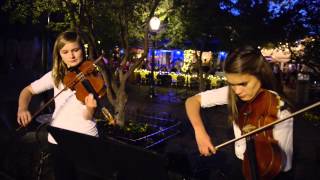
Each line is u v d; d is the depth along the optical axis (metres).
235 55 1.83
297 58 9.81
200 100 2.11
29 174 3.86
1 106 5.23
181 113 10.92
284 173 1.86
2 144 4.47
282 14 9.90
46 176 3.48
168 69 23.45
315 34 9.41
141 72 19.38
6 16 18.25
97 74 2.71
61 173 2.60
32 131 4.96
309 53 9.30
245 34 9.80
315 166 5.73
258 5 10.10
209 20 9.20
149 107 11.95
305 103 13.41
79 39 2.68
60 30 6.55
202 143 1.95
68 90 2.63
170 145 6.46
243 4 10.17
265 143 1.80
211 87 17.47
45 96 6.89
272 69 1.88
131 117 8.27
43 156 3.40
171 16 7.99
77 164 2.20
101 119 5.71
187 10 8.03
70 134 2.08
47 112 6.69
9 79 17.83
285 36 9.83
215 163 4.52
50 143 2.63
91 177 2.40
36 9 5.79
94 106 2.46
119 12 5.81
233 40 10.25
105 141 1.89
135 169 1.83
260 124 1.84
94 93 2.60
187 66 19.58
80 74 2.62
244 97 1.91
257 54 1.84
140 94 15.38
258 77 1.84
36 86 2.83
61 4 5.73
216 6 9.32
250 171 1.76
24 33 21.06
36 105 7.42
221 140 7.51
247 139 1.81
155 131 6.12
